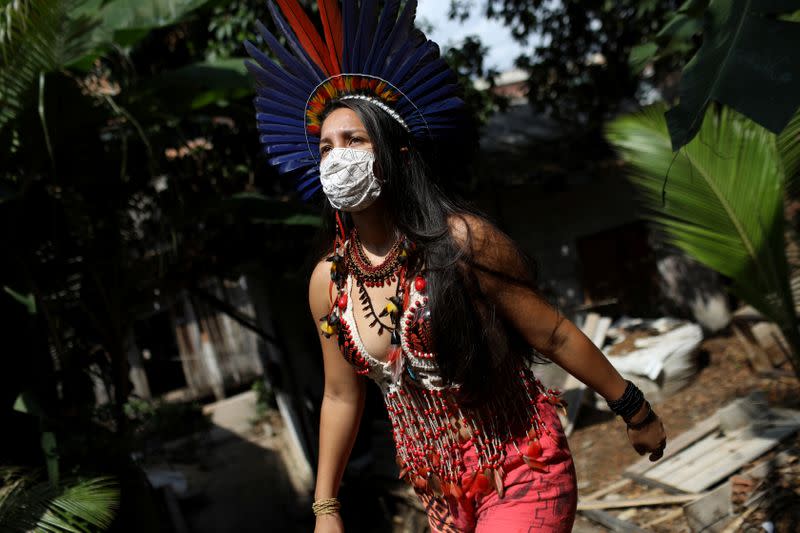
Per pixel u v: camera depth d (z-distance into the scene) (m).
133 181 5.69
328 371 1.94
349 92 1.79
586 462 5.71
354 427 1.96
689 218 3.65
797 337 3.77
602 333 7.57
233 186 7.20
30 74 4.29
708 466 4.35
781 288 3.69
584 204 9.46
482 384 1.68
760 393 4.96
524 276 1.68
